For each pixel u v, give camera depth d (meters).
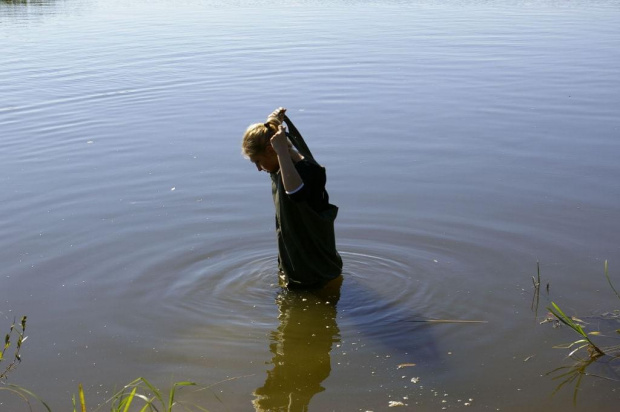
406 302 4.70
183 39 15.16
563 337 4.22
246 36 15.43
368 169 7.28
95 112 9.69
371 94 10.34
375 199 6.47
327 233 4.84
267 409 3.61
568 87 10.61
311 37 15.20
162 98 10.34
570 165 7.25
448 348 4.14
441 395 3.68
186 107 9.84
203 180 7.09
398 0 22.81
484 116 9.14
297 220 4.75
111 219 6.14
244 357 4.11
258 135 4.73
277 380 3.87
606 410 3.54
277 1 22.89
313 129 8.68
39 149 8.18
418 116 9.18
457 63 12.41
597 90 10.41
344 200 6.47
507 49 13.65
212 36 15.52
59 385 3.85
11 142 8.46
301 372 3.92
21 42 15.09
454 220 5.95
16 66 12.69
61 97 10.52
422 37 15.09
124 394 3.75
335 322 4.48
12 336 4.34
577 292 4.75
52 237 5.79
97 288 4.96
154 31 16.39
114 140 8.46
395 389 3.74
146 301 4.78
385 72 11.73
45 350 4.19
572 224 5.82
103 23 17.95
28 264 5.32
